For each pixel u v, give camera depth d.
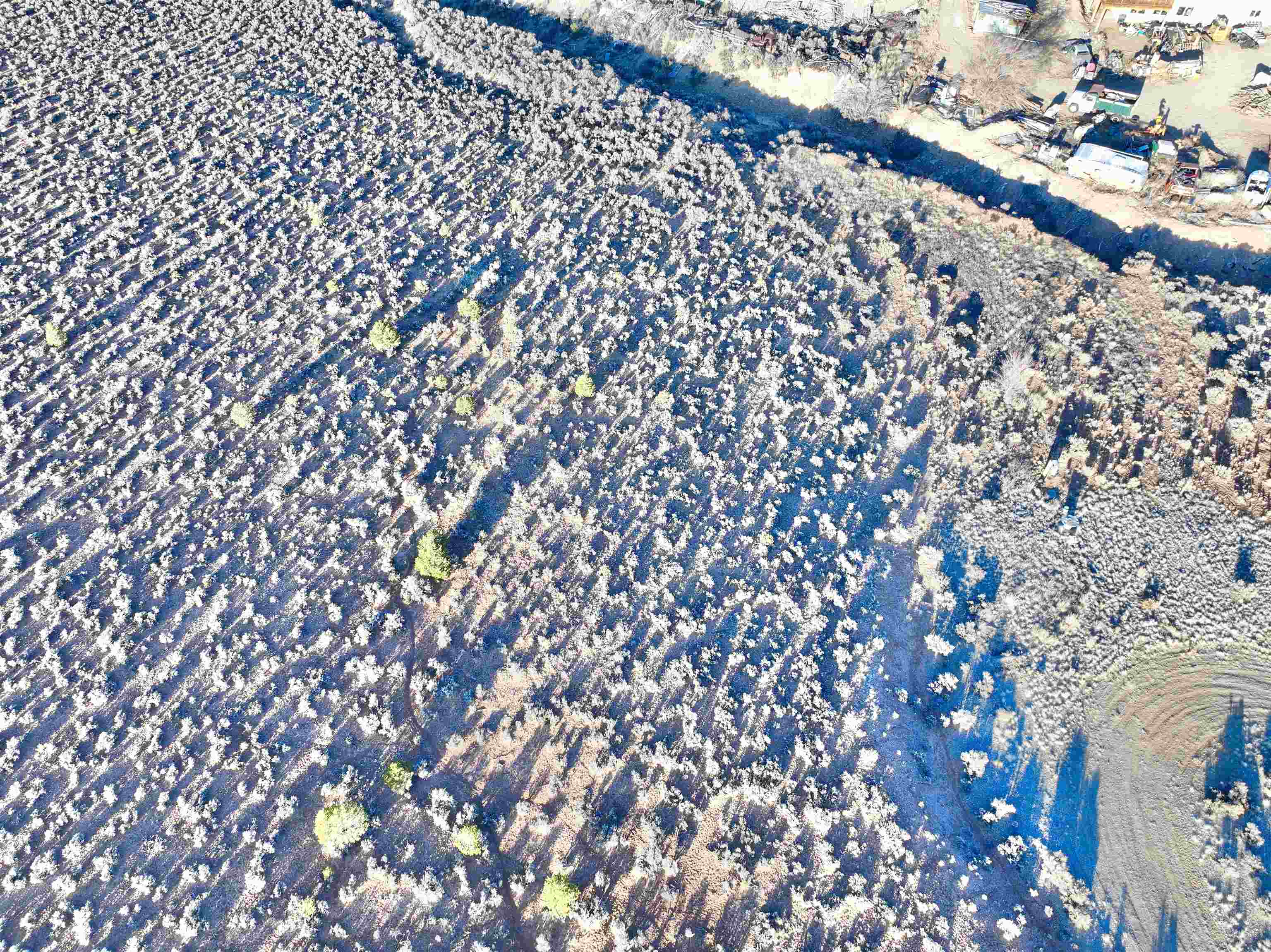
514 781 42.62
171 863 39.72
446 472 53.38
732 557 50.38
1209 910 40.41
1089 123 69.31
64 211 66.69
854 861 41.03
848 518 52.38
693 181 69.94
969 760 44.31
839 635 47.69
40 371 57.28
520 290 62.41
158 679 45.06
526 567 49.56
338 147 72.50
